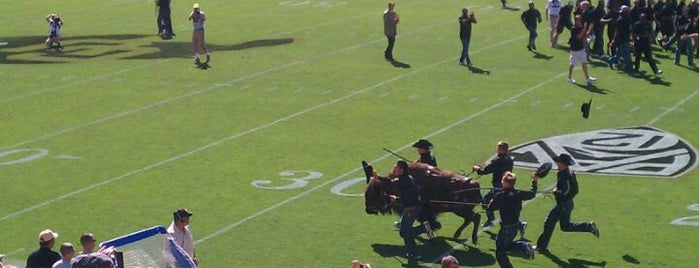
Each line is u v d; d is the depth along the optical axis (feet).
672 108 96.99
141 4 166.81
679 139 86.89
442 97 102.22
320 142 87.56
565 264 61.11
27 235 66.49
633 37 111.55
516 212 59.00
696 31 114.83
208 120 94.84
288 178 78.07
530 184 75.92
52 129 92.58
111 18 153.17
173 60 121.19
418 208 62.23
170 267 50.24
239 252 63.26
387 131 90.74
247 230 67.26
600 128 90.74
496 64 116.67
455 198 64.23
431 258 62.54
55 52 127.44
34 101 102.83
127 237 50.34
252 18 150.61
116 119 95.66
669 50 123.54
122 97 103.86
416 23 143.33
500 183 65.87
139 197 74.02
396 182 62.23
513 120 93.66
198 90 106.22
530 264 61.16
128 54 125.39
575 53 106.22
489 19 145.79
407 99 101.65
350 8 157.99
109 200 73.51
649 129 90.12
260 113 97.04
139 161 82.79
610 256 62.34
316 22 145.69
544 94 102.89
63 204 72.74
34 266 52.24
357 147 85.97
